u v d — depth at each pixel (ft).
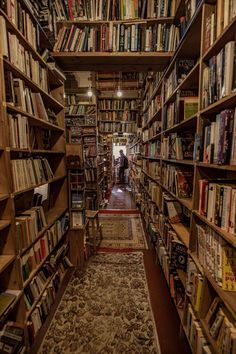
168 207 7.00
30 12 5.24
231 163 3.30
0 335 4.32
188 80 5.44
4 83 4.15
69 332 5.48
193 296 4.62
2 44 4.02
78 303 6.51
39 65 6.06
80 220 8.52
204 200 4.24
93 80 15.99
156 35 7.18
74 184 8.36
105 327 5.65
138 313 6.13
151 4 6.97
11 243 4.44
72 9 7.02
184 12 6.53
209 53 4.11
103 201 18.95
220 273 3.55
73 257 8.64
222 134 3.43
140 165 16.71
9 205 4.34
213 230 3.86
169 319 5.93
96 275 7.96
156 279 7.75
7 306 4.12
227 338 3.25
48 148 7.86
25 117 5.09
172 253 6.18
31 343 4.99
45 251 6.17
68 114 15.89
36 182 5.75
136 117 18.49
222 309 3.70
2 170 4.23
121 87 17.67
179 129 7.01
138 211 16.66
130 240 11.19
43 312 5.66
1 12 3.97
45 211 7.66
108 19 7.09
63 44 7.20
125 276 7.91
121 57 7.38
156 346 5.13
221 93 3.54
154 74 10.58
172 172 6.90
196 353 4.25
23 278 4.87
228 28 3.25
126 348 5.06
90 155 15.92
